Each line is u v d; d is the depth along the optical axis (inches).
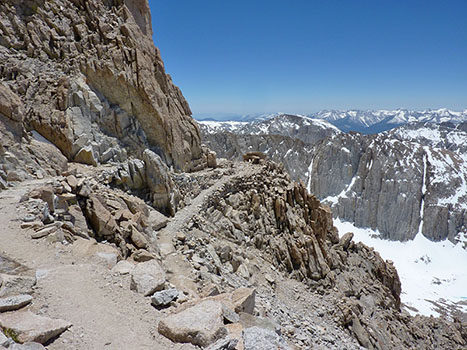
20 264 390.3
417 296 4387.3
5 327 268.8
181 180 1129.4
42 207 543.2
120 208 725.3
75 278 401.1
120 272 451.2
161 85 1341.0
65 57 1099.9
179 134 1387.8
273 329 386.3
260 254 1163.3
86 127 1005.2
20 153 733.9
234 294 467.8
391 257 6540.4
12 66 993.5
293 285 1132.5
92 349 279.7
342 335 956.0
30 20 1072.2
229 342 293.7
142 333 318.3
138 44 1211.2
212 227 1064.2
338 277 1414.9
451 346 1617.9
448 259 6476.4
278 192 1476.4
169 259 711.7
